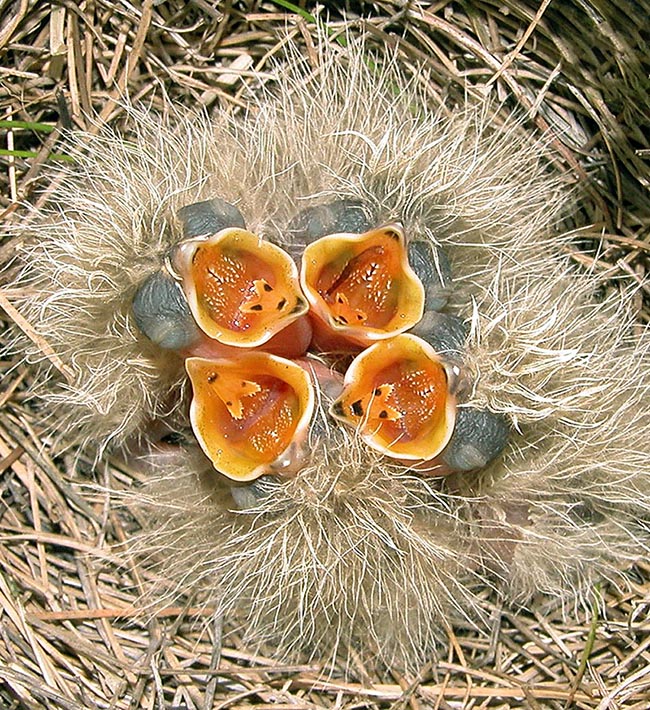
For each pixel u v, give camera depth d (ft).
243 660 0.43
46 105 0.46
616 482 0.42
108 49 0.47
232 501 0.42
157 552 0.44
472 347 0.39
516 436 0.41
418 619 0.43
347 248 0.39
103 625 0.43
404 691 0.42
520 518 0.43
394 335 0.38
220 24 0.46
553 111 0.47
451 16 0.46
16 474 0.44
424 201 0.42
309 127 0.44
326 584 0.41
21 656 0.41
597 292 0.48
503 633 0.44
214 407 0.38
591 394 0.40
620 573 0.44
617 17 0.42
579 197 0.48
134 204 0.40
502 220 0.44
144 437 0.45
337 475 0.39
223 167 0.44
